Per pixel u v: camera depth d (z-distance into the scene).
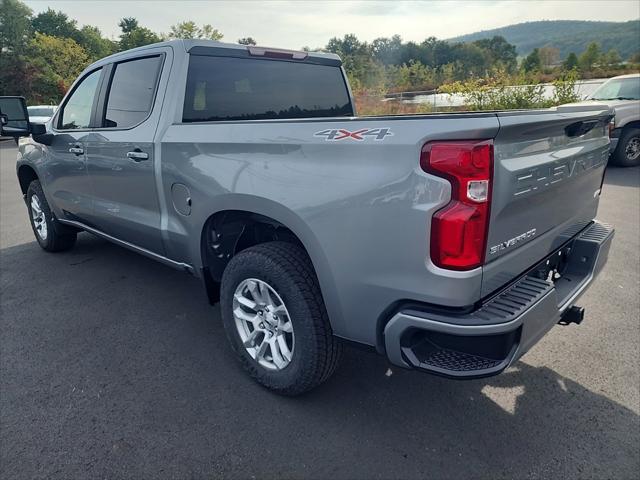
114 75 3.47
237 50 3.24
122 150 3.23
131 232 3.46
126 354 3.04
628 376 2.69
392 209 1.84
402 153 1.79
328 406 2.51
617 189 7.36
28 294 3.96
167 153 2.87
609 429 2.28
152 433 2.31
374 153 1.87
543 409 2.44
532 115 1.91
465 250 1.74
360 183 1.92
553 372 2.75
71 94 4.02
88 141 3.59
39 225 5.02
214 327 3.39
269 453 2.18
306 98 3.72
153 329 3.36
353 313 2.10
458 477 2.03
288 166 2.18
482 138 1.69
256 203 2.35
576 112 2.26
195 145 2.67
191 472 2.08
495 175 1.75
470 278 1.78
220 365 2.91
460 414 2.43
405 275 1.87
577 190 2.56
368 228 1.92
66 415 2.45
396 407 2.49
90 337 3.25
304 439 2.27
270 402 2.55
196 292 3.98
